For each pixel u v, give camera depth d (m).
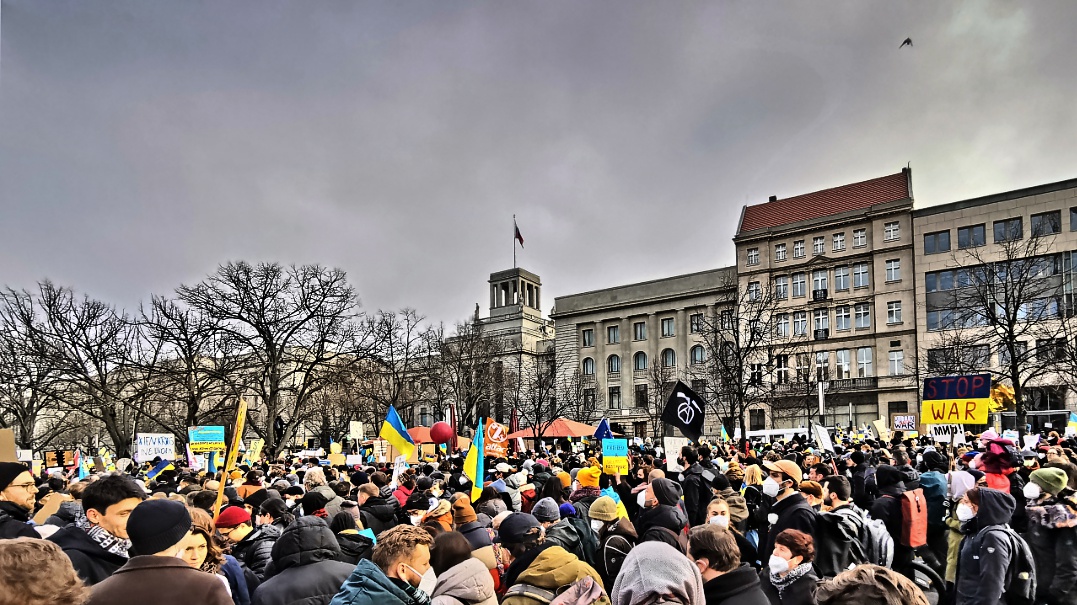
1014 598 6.29
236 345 39.75
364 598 4.26
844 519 6.62
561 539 6.93
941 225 62.38
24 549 2.54
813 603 5.08
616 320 80.25
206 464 22.81
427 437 29.64
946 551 9.05
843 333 65.94
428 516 7.17
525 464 17.11
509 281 96.69
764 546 8.06
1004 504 6.47
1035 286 52.34
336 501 9.40
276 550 5.39
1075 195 56.72
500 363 65.12
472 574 4.91
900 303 63.72
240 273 39.97
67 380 39.66
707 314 74.00
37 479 14.24
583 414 73.25
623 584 4.06
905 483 8.82
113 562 4.48
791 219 72.75
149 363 41.84
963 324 53.91
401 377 51.47
